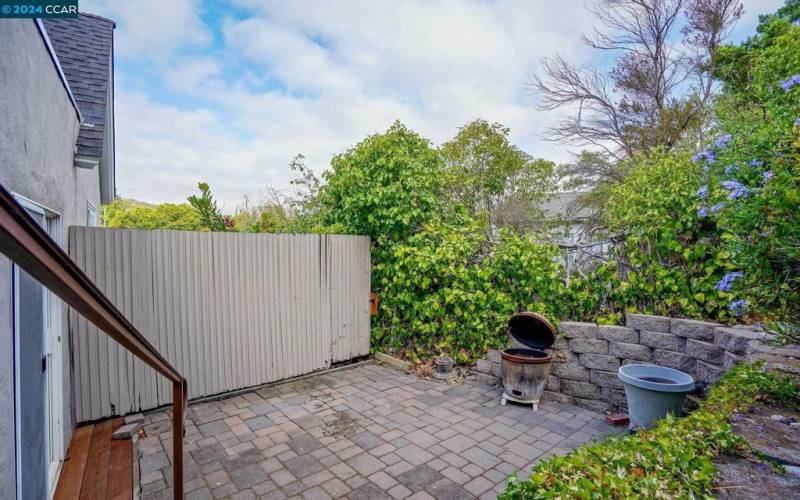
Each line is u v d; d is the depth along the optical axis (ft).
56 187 10.53
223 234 16.22
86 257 13.43
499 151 43.47
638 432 7.05
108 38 21.07
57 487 9.84
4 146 6.55
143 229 14.47
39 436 8.66
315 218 25.00
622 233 16.69
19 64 7.24
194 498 9.44
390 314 21.08
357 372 19.13
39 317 8.87
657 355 13.66
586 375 14.98
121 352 13.91
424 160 21.53
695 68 37.29
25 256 2.32
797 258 6.89
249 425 13.34
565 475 5.62
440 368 17.93
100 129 14.56
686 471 5.51
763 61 12.90
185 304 15.33
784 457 5.90
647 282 15.43
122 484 9.96
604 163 41.81
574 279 16.76
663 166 15.65
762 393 7.86
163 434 12.71
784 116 7.95
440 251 18.72
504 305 17.71
